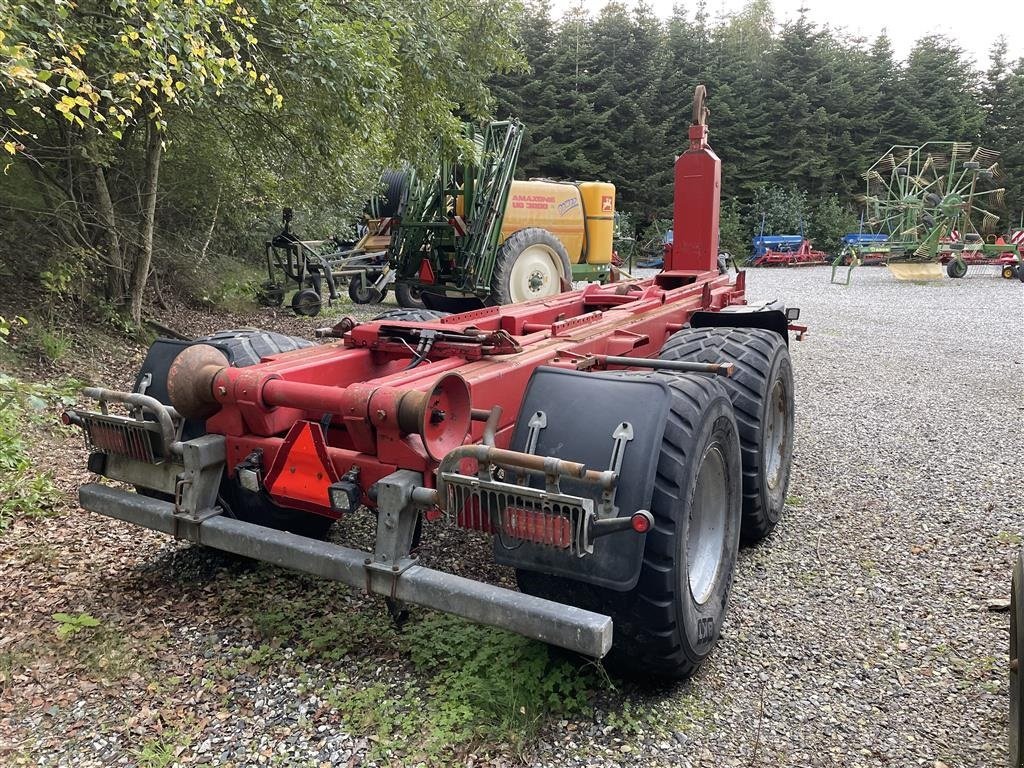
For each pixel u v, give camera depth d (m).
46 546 3.50
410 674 2.59
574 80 34.47
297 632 2.86
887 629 3.02
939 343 9.98
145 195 7.55
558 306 4.51
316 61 5.89
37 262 7.02
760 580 3.44
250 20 5.11
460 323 3.76
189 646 2.75
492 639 2.72
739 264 29.83
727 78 36.84
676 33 37.72
